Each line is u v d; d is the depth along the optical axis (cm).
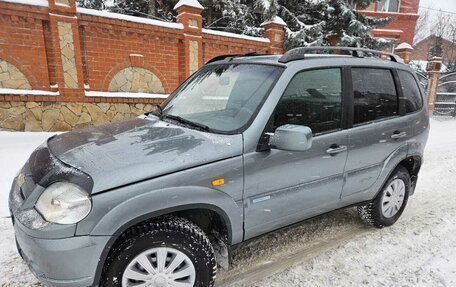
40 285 246
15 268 265
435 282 256
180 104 301
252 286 251
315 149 259
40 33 646
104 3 1399
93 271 181
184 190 198
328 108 272
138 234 192
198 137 229
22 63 640
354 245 312
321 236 330
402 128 331
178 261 204
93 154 204
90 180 179
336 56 295
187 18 812
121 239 191
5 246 295
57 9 643
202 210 227
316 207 279
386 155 321
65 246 173
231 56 333
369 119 304
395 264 282
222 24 1280
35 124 668
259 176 231
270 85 248
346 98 283
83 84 705
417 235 333
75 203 175
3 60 622
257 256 292
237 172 220
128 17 736
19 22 623
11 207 204
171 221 203
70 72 685
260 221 242
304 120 257
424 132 362
